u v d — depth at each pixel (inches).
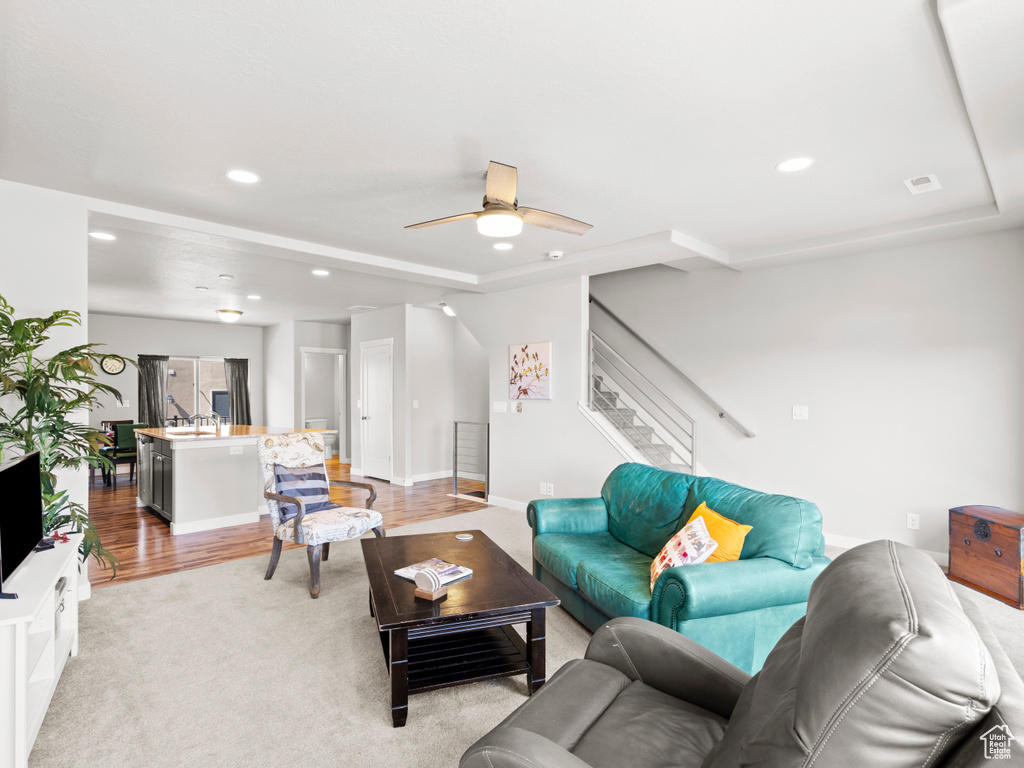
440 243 170.6
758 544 95.0
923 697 28.9
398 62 76.2
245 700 88.0
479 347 302.8
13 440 104.7
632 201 132.6
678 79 80.4
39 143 100.0
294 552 168.7
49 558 89.3
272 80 80.6
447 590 92.3
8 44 71.3
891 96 84.8
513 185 103.3
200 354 358.3
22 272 118.5
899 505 163.6
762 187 123.1
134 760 73.5
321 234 160.4
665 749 51.5
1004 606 125.2
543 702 58.2
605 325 241.6
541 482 218.8
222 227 149.9
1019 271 144.5
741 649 87.7
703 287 207.3
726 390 200.8
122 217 133.2
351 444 339.9
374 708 86.3
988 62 71.8
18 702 65.6
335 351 368.5
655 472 129.6
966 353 152.3
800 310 182.7
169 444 197.9
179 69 77.6
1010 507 146.1
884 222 148.8
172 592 134.7
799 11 65.7
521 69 78.0
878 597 34.3
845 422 173.3
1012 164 103.7
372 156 106.7
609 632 66.9
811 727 32.0
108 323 325.1
